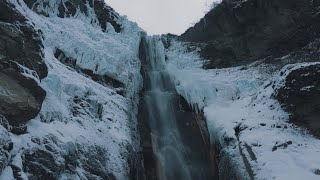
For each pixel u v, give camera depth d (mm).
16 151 8625
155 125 19656
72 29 19234
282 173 11938
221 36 24484
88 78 16875
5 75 8961
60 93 12258
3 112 8867
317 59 19391
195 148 18266
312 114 14516
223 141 15406
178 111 20109
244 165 13188
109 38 20594
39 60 10102
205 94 19516
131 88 18672
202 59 24859
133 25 24422
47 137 9961
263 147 13359
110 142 12930
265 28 22672
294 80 15414
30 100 9320
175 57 25078
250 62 23500
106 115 14430
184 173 17688
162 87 22109
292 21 21969
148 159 17891
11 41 9320
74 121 12234
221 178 14531
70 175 10141
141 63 22828
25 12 10641
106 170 11680
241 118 16172
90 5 23047
